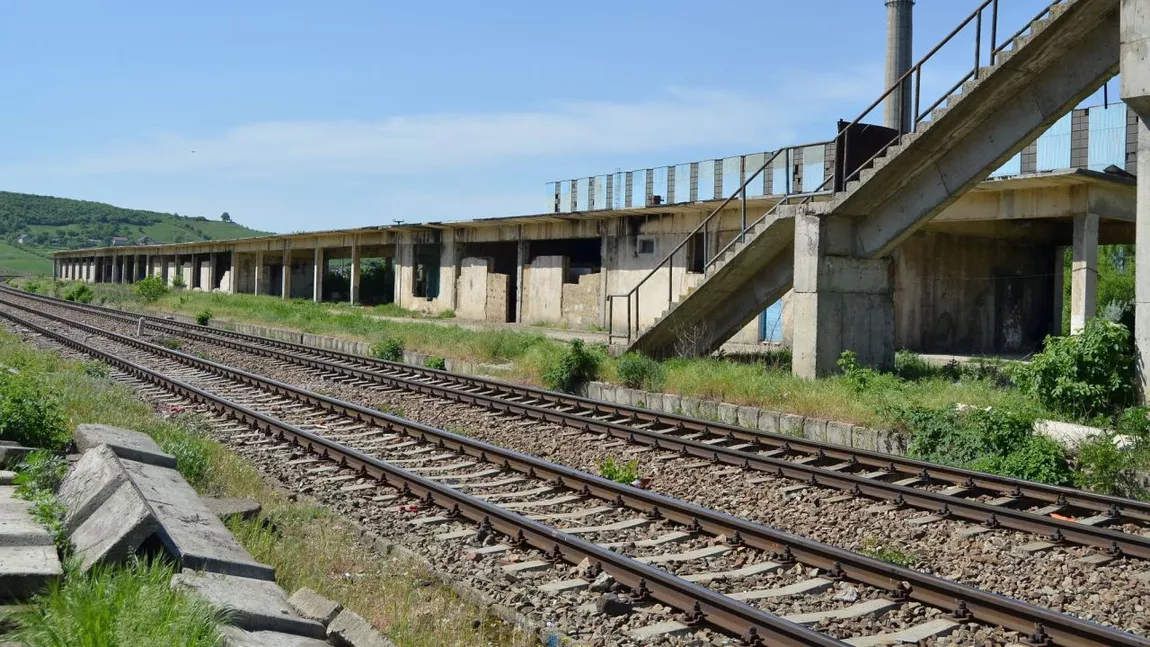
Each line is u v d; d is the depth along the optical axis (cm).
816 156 2895
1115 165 2344
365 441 1362
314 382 2100
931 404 1418
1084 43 1430
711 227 3070
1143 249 1312
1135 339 1323
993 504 1027
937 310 3023
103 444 795
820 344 1784
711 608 656
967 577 771
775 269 1998
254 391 1892
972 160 1612
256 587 601
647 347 2181
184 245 7488
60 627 457
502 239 4084
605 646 623
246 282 6644
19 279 11662
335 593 690
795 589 722
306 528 884
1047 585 745
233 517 830
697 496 1055
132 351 2683
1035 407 1355
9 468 846
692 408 1683
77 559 579
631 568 727
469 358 2444
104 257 9850
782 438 1319
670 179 3653
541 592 717
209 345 2966
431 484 995
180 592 514
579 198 4294
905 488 1007
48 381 1445
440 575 755
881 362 1888
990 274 3244
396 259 4825
